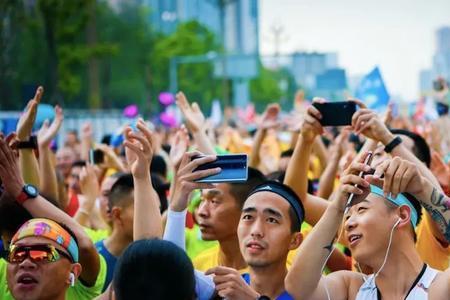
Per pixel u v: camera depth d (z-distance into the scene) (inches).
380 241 210.4
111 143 539.5
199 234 319.0
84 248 243.6
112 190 308.7
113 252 303.3
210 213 271.4
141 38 3070.9
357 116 249.6
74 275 228.7
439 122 519.5
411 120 828.6
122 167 455.2
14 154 242.1
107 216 320.2
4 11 1665.8
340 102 272.5
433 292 205.2
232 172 214.8
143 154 236.4
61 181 390.9
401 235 211.0
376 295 212.1
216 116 1057.5
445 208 200.4
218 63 2743.6
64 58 1817.2
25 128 319.9
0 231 262.1
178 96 352.5
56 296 222.8
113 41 2989.7
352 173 207.8
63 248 223.0
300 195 282.8
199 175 214.5
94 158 454.0
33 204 242.1
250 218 227.6
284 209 226.4
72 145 831.7
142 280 174.6
